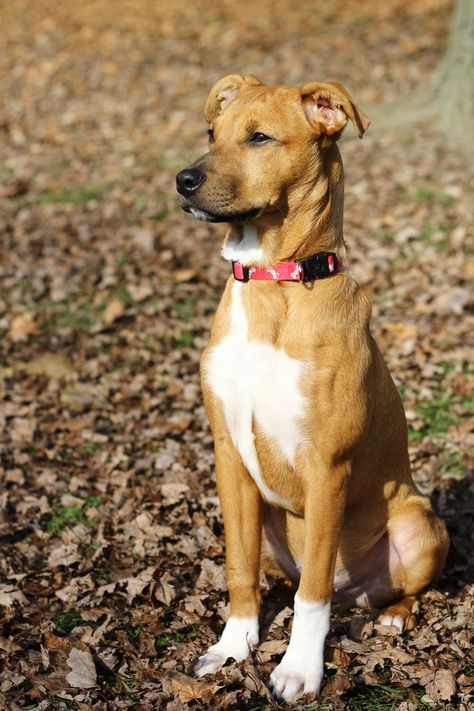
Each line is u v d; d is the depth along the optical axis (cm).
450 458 588
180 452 613
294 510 421
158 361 748
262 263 395
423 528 440
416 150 1170
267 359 390
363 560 447
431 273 870
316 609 388
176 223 1022
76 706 376
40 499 550
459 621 430
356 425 392
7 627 427
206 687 378
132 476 580
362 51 1664
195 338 784
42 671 397
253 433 397
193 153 1256
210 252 949
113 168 1208
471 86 1159
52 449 615
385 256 908
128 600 452
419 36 1733
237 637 409
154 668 401
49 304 839
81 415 667
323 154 400
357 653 410
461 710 373
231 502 411
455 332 755
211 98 443
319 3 2036
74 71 1675
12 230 1010
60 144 1321
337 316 394
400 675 396
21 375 721
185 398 689
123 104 1493
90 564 485
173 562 491
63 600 454
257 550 416
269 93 399
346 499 410
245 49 1741
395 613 439
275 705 372
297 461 395
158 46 1800
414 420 635
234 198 387
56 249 951
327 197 401
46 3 2158
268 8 2030
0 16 2064
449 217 986
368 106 1366
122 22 1986
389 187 1073
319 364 386
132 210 1060
